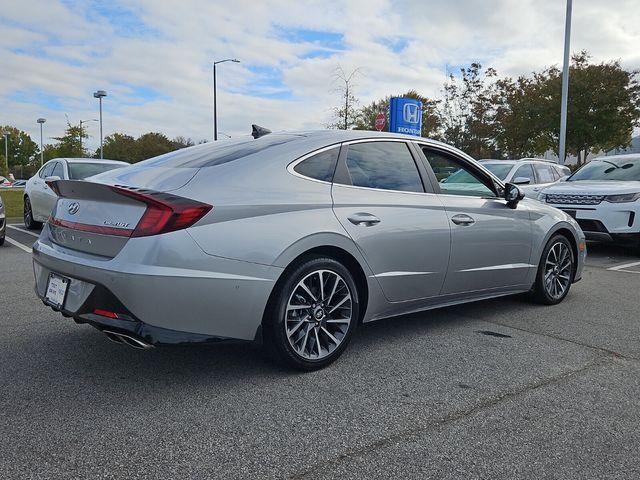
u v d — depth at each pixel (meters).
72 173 9.98
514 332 4.54
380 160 4.09
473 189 4.70
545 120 28.75
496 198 4.87
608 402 3.19
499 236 4.73
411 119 16.09
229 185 3.32
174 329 3.06
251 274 3.21
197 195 3.18
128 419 2.90
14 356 3.81
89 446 2.62
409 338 4.34
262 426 2.84
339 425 2.87
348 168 3.88
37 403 3.08
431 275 4.22
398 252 3.96
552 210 5.46
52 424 2.83
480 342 4.26
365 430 2.82
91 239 3.22
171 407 3.05
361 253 3.74
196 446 2.63
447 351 4.04
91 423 2.85
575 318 4.99
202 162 3.57
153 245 2.97
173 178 3.36
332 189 3.72
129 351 3.94
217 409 3.03
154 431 2.77
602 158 10.23
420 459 2.55
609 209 8.38
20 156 91.94
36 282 3.71
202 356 3.86
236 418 2.93
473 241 4.50
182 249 3.01
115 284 2.98
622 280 6.88
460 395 3.26
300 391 3.29
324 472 2.43
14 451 2.56
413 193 4.16
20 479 2.34
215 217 3.13
